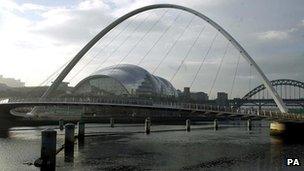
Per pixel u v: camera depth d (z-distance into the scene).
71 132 60.69
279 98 107.62
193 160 47.69
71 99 109.50
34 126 111.12
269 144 67.38
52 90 128.88
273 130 88.81
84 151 55.75
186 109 93.00
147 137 79.88
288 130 85.44
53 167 41.34
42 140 41.62
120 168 41.81
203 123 166.12
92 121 134.12
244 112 93.69
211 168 42.06
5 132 87.88
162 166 43.09
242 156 51.59
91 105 106.12
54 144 41.75
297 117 87.56
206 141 72.12
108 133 88.69
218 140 74.50
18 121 110.69
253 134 92.88
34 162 43.09
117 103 103.12
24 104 106.00
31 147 59.56
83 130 74.31
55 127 107.38
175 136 83.69
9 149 56.78
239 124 167.62
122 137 79.38
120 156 50.84
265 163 45.84
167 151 56.34
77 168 41.84
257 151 57.09
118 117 145.88
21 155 50.78
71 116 140.25
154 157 50.03
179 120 166.88
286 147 62.69
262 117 92.94
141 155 51.91
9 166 42.44
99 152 54.72
